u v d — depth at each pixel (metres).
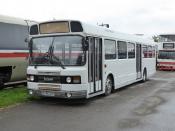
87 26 12.58
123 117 10.30
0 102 12.34
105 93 14.79
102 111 11.28
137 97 14.75
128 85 20.16
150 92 16.72
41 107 11.88
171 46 38.69
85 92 12.28
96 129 8.72
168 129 8.77
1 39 16.58
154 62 25.11
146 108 11.94
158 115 10.66
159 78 26.44
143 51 21.70
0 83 17.02
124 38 17.44
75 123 9.41
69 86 11.99
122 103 12.99
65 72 12.00
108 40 14.94
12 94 14.27
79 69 12.05
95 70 13.36
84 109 11.63
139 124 9.34
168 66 38.72
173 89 18.19
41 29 12.88
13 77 17.72
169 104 12.87
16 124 9.22
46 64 12.52
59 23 12.52
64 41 12.39
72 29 12.30
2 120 9.73
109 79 15.29
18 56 17.61
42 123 9.37
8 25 17.08
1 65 16.59
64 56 12.30
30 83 12.82
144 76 22.31
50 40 12.64
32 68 12.73
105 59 14.48
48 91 12.35
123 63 17.20
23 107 11.84
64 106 12.16
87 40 12.32
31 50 13.00
